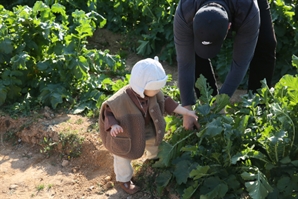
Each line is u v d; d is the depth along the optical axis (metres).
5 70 5.29
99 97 5.11
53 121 5.02
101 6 7.21
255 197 3.47
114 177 4.34
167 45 6.47
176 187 4.01
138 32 7.11
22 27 5.34
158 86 3.59
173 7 6.35
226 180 3.83
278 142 3.71
